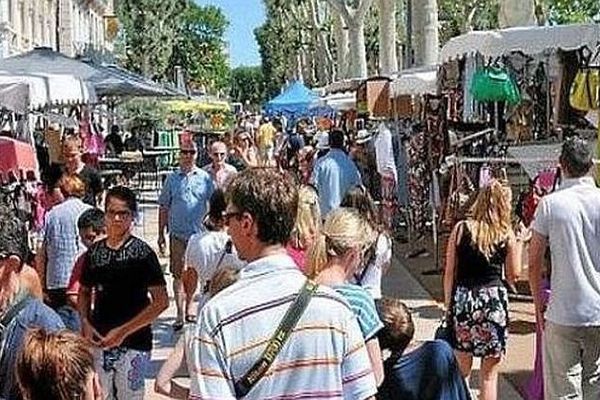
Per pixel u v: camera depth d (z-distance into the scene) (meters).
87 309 5.71
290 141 24.33
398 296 12.26
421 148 16.39
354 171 11.69
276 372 3.04
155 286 5.71
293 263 3.22
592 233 5.88
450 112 14.34
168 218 10.23
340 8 37.44
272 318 3.06
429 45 22.27
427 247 15.53
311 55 74.62
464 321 6.55
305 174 16.89
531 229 6.18
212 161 10.59
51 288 7.21
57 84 11.01
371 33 59.53
